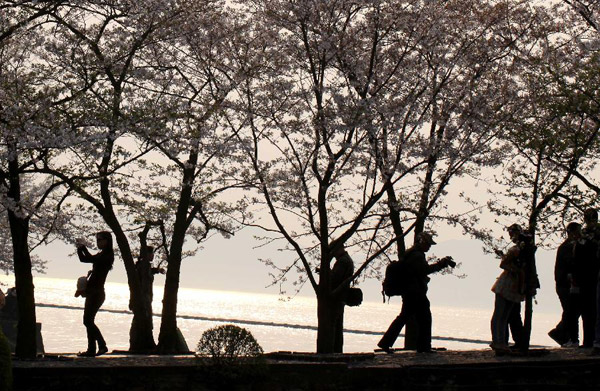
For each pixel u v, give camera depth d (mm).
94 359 15453
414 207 18234
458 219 18156
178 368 13656
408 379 14250
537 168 17562
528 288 16344
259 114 18453
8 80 17531
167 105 18234
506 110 19109
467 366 14328
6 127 16016
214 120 19062
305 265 17875
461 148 18156
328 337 17578
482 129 18375
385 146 17688
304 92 18359
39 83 18797
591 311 17422
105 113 16922
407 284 17391
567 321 17969
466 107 18750
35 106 16516
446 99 19125
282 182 18141
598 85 17344
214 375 13680
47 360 15305
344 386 14086
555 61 18391
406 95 18781
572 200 17453
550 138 17062
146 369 13516
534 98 18422
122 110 17500
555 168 18578
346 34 18016
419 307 17375
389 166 17562
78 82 18906
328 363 14133
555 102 17984
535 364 14484
